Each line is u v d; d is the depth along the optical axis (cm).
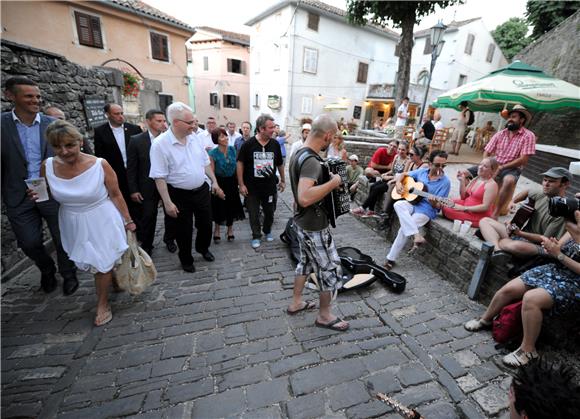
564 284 203
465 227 315
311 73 1878
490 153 415
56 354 211
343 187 217
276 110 1970
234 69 2295
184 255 327
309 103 1930
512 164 378
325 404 175
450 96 664
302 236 224
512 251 251
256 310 264
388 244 450
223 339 228
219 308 267
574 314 207
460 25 1919
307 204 198
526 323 203
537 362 109
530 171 718
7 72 327
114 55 1225
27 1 920
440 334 238
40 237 274
